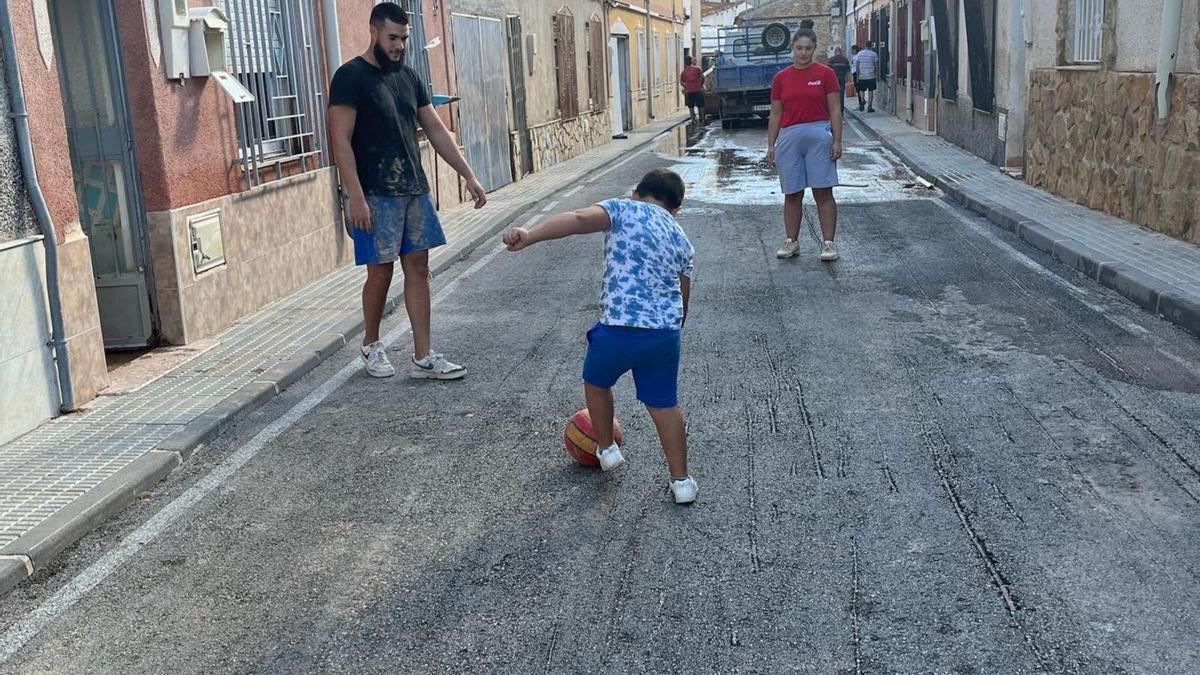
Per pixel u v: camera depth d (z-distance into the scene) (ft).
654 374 15.26
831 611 12.36
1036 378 20.62
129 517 16.01
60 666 11.96
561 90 73.51
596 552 14.14
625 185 57.41
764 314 26.50
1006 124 50.08
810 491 15.76
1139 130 34.32
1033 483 15.72
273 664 11.78
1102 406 18.89
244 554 14.58
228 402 20.54
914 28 89.15
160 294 24.84
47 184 19.90
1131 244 31.40
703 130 102.17
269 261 29.60
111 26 23.59
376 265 22.12
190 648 12.23
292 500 16.38
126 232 24.57
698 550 14.06
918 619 12.10
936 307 26.61
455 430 19.20
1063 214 37.58
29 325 19.35
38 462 17.67
